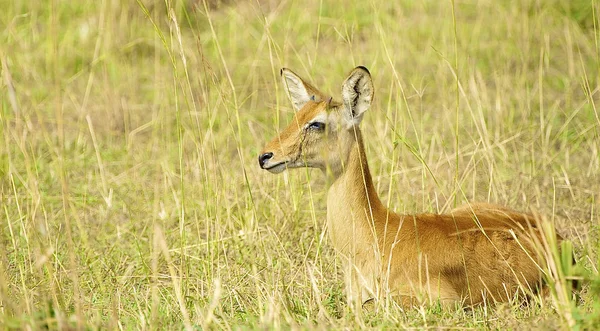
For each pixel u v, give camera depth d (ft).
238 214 39.58
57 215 41.42
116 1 61.93
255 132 51.85
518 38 60.75
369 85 31.96
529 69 58.80
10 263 35.19
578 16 62.54
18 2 64.08
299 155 32.30
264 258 34.76
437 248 30.86
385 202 41.34
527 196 41.81
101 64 60.23
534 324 26.89
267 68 59.16
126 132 52.13
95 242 38.78
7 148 37.52
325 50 61.41
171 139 51.72
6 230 38.60
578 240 36.99
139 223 40.57
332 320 27.73
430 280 30.48
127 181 45.91
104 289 33.06
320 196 43.52
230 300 31.19
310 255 36.09
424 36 62.95
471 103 52.08
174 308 30.81
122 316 30.30
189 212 41.06
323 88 54.49
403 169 41.04
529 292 30.12
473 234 31.40
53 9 29.53
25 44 59.67
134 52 61.21
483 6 65.82
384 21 63.05
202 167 42.47
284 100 53.47
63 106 54.80
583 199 41.91
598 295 26.14
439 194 41.88
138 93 57.57
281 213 39.58
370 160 45.14
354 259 31.32
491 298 31.09
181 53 36.06
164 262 35.81
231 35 62.69
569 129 50.52
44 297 28.53
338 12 65.00
